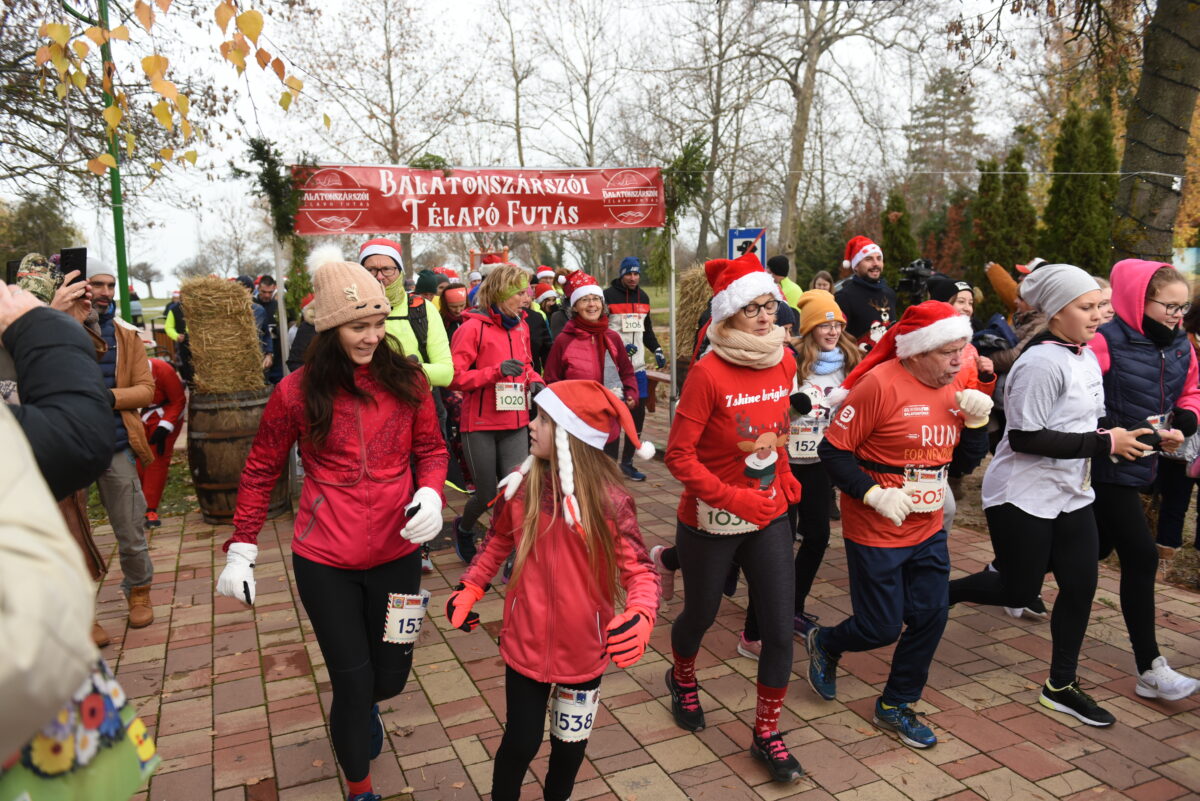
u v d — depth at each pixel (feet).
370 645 9.25
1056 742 10.72
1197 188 43.91
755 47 71.20
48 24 11.39
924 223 87.97
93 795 4.05
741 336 9.88
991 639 13.88
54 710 3.35
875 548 10.66
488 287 16.21
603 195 25.62
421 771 10.21
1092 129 46.03
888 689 11.02
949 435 10.56
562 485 7.79
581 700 8.07
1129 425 11.66
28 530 3.46
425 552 17.40
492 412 16.22
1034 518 10.98
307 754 10.66
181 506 23.52
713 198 76.07
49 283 10.36
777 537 10.34
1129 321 11.72
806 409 11.39
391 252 14.71
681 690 11.22
